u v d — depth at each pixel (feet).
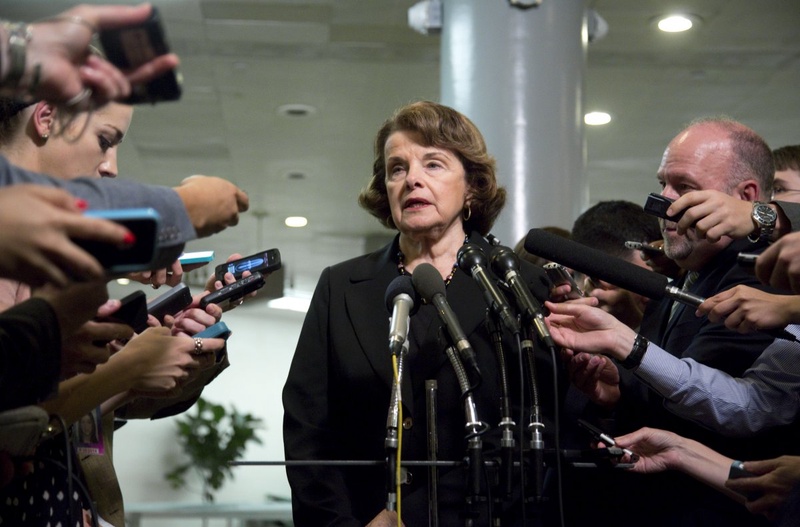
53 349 5.88
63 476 7.36
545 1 21.07
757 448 9.21
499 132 20.58
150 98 5.48
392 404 7.98
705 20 28.99
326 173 43.98
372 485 9.26
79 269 4.62
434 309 9.56
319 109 36.06
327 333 9.98
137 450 63.93
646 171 44.32
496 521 8.16
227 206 6.18
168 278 9.72
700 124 10.34
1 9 23.94
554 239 9.14
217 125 37.55
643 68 32.73
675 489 9.33
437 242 9.98
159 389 7.84
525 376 9.24
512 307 8.64
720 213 8.48
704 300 8.38
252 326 68.69
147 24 5.12
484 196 10.22
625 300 12.19
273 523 43.88
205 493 62.13
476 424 8.04
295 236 55.01
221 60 31.60
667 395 8.82
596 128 38.47
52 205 4.72
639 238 13.11
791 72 32.81
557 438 7.79
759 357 9.05
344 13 28.45
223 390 67.36
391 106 35.91
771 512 7.92
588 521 9.59
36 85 5.05
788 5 27.91
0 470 6.10
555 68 20.92
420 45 30.63
